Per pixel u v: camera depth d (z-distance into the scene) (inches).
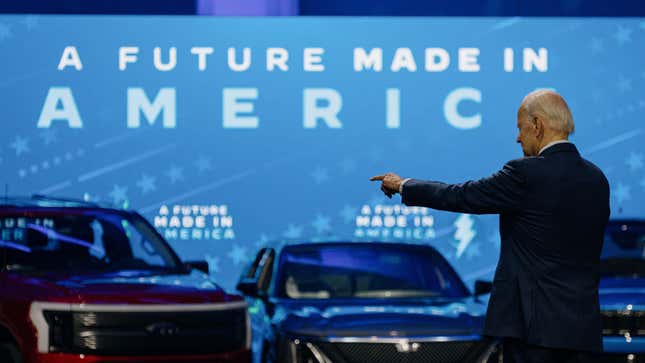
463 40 1026.1
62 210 591.8
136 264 581.0
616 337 566.9
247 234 1011.3
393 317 545.3
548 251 343.3
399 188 362.3
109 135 1007.6
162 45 1013.2
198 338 527.2
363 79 1020.5
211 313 532.4
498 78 1024.9
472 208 349.4
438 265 636.1
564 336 339.0
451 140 1021.8
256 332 583.2
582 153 1027.9
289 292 608.7
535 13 1037.2
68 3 1027.3
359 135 1019.3
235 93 1015.6
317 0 1039.6
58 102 1007.0
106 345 508.1
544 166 345.7
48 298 509.0
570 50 1030.4
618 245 673.6
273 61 1018.7
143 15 1014.4
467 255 1006.4
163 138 1010.7
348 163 1018.1
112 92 1010.1
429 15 1039.6
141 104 1009.5
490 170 1022.4
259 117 1016.2
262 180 1013.2
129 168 1007.0
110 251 584.4
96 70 1009.5
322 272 621.9
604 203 350.3
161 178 1008.9
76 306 507.2
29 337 502.6
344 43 1020.5
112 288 524.4
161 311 519.2
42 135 1002.7
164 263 592.4
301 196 1015.0
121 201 1005.2
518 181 345.1
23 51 1005.2
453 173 1021.2
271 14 1027.9
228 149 1013.2
